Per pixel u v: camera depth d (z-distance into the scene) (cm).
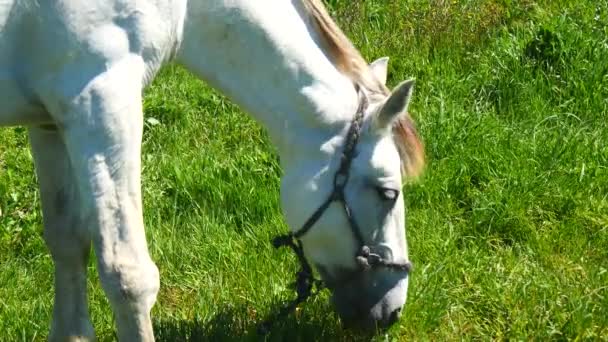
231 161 458
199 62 328
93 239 314
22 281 401
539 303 382
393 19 561
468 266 400
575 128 473
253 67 328
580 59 509
